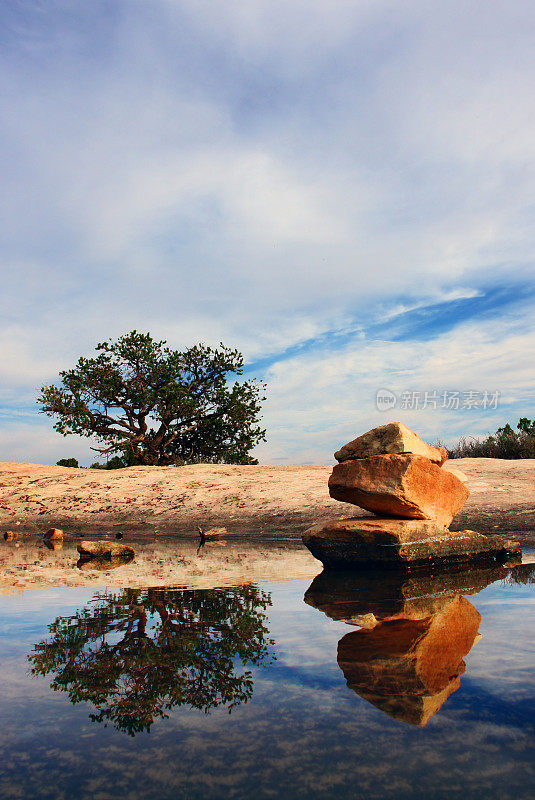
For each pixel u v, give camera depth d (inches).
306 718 72.5
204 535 408.5
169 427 1101.7
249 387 1147.9
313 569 246.8
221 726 70.9
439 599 166.4
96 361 1059.3
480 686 83.0
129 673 93.8
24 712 77.4
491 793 52.2
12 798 52.9
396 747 63.4
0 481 679.7
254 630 124.6
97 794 53.6
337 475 306.7
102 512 543.2
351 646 108.8
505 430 906.7
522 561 272.4
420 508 282.8
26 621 138.3
